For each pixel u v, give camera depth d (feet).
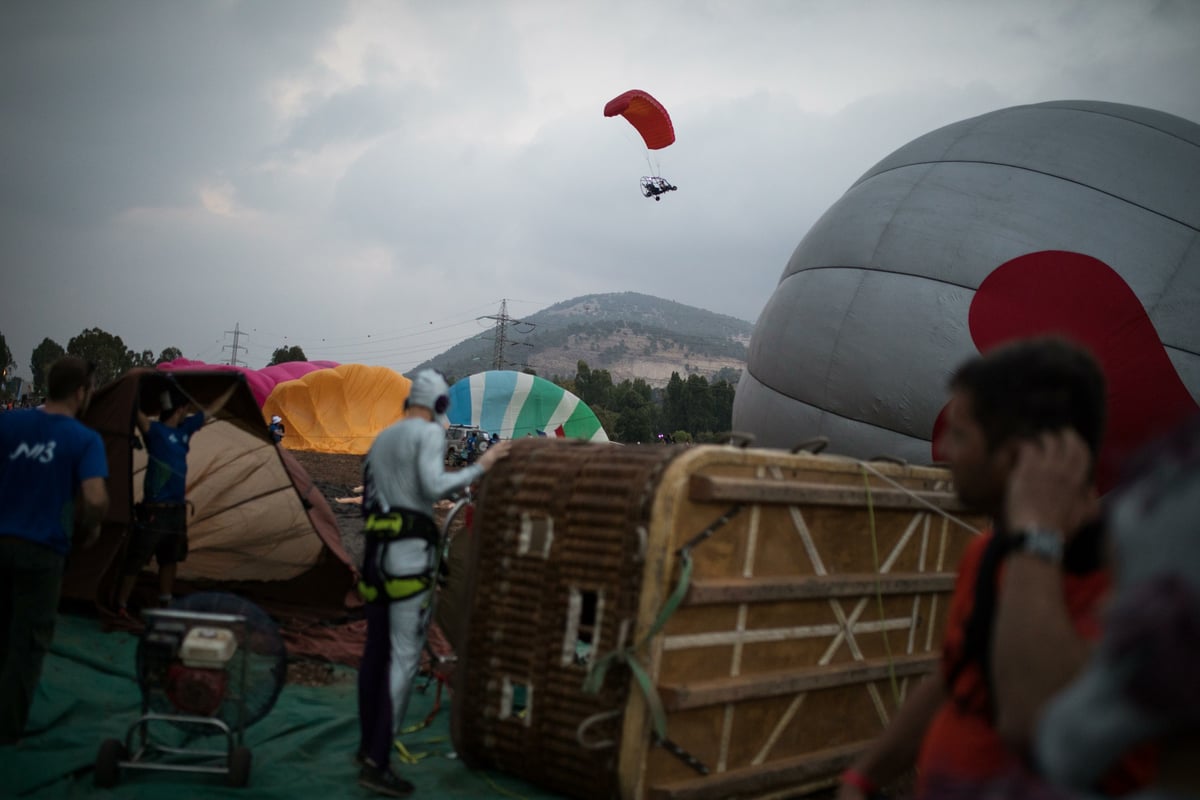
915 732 7.63
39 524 15.97
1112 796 4.84
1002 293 31.37
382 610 15.92
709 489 14.01
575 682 15.01
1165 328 29.76
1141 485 3.85
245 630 15.58
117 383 24.95
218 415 27.86
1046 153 33.50
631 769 13.99
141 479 29.07
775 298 38.99
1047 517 5.73
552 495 15.75
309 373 127.65
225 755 16.46
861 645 17.08
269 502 29.01
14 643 15.96
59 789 14.79
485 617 16.44
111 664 21.33
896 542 17.52
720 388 495.82
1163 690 3.45
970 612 6.57
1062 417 6.06
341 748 17.95
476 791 15.88
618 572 14.53
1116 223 31.32
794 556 15.76
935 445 32.07
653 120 92.63
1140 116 34.94
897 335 32.73
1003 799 4.22
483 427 122.62
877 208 35.22
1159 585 3.55
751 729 15.42
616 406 531.50
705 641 14.60
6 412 16.56
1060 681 5.30
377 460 16.07
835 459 16.37
